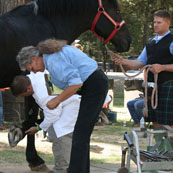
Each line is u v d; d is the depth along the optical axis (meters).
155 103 7.20
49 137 7.04
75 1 7.57
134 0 32.19
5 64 7.13
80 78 5.61
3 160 8.78
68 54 5.75
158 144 6.70
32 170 7.86
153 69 7.14
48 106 5.64
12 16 7.36
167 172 6.66
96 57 32.47
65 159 6.89
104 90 5.95
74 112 6.77
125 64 7.80
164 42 7.45
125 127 14.98
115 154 10.04
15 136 7.07
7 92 15.59
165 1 30.42
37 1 7.50
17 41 7.14
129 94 24.06
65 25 7.61
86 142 5.90
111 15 8.00
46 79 6.56
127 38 8.30
